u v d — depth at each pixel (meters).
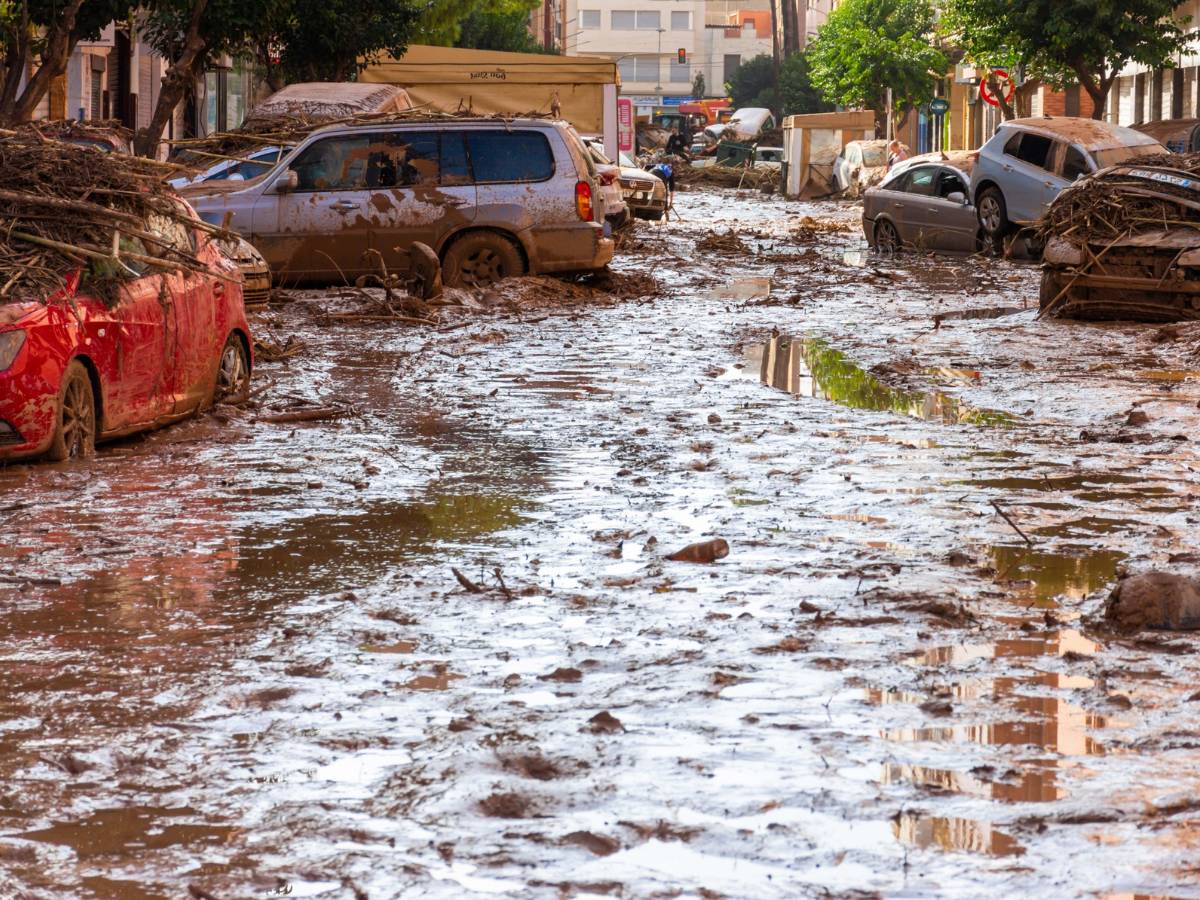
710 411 16.08
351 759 6.47
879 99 103.38
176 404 15.13
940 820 5.77
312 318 24.75
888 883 5.25
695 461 13.22
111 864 5.46
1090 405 16.47
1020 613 8.64
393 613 8.64
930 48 100.75
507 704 7.14
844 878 5.29
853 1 101.75
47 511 11.36
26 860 5.50
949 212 40.09
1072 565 9.74
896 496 11.82
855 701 7.14
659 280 33.06
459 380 18.50
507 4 80.56
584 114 47.12
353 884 5.29
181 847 5.61
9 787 6.16
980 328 24.25
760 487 12.17
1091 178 25.61
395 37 56.28
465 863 5.46
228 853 5.55
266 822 5.82
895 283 32.72
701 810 5.89
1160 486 12.30
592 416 15.77
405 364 19.92
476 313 25.83
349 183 27.98
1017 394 17.27
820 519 11.04
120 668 7.69
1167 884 5.22
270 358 20.12
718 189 97.81
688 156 112.81
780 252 42.38
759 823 5.76
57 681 7.49
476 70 47.09
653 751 6.52
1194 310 24.14
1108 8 56.41
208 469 13.03
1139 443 14.24
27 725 6.88
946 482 12.41
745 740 6.64
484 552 10.13
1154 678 7.46
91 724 6.90
